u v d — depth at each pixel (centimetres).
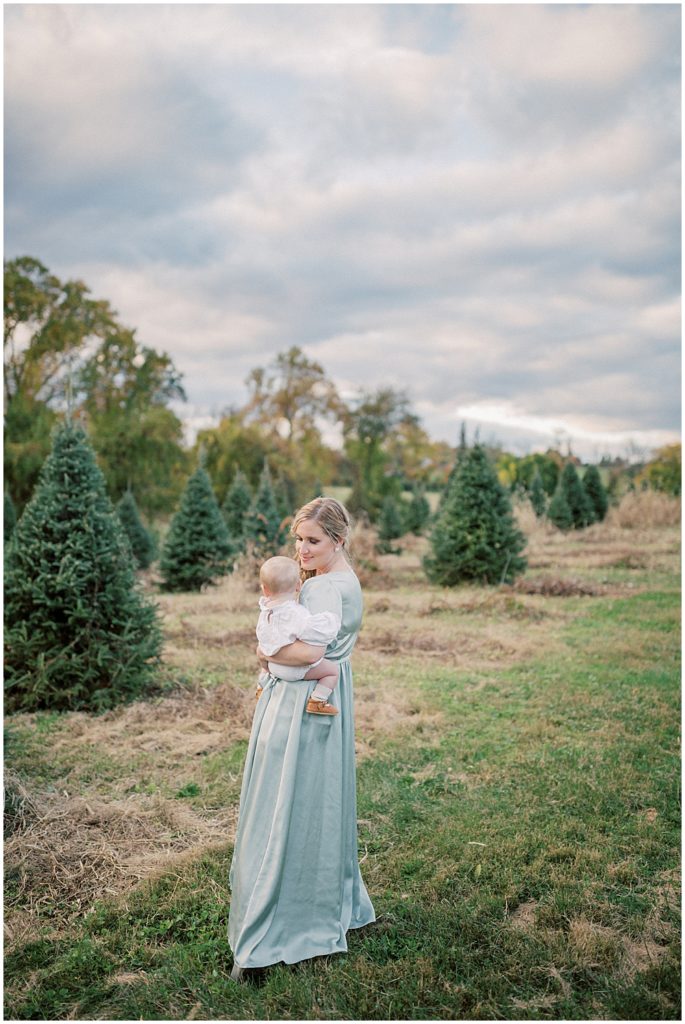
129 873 338
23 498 2562
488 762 464
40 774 453
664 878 327
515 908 308
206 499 1366
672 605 990
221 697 603
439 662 723
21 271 2845
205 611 1053
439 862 342
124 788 433
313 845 270
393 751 486
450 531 1264
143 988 261
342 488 4225
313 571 296
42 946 287
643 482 2769
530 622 914
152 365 3100
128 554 629
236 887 276
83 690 585
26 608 595
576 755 472
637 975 264
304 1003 246
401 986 257
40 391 2870
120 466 2886
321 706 266
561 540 1927
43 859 344
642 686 623
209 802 414
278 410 4072
